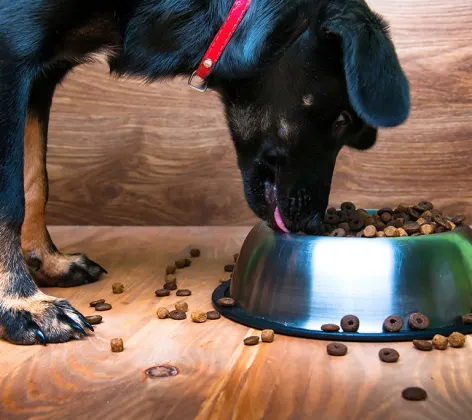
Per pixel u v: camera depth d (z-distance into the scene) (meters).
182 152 1.21
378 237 0.75
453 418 0.57
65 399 0.61
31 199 0.87
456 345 0.69
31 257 0.88
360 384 0.63
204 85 0.82
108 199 1.23
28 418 0.58
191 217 1.22
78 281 0.90
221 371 0.65
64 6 0.75
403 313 0.71
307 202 0.80
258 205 0.83
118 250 1.06
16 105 0.74
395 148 1.18
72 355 0.69
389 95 0.67
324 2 0.75
